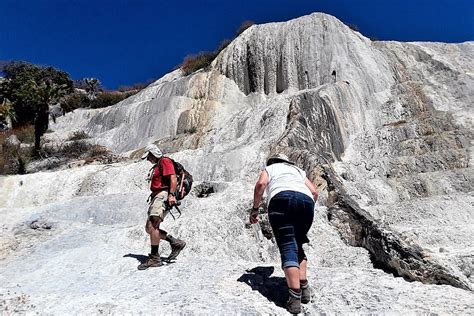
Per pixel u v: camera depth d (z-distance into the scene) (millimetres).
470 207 9016
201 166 12320
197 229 6738
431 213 8977
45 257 6398
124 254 6145
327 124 14219
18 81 32625
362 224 6551
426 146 13750
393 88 18438
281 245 3895
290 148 10539
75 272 5535
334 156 13539
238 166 11812
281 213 3893
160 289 4305
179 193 5387
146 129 20031
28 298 4090
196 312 3570
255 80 20734
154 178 5426
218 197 9227
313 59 19484
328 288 4250
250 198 7605
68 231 7977
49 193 12734
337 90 15859
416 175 11477
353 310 3674
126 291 4320
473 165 12320
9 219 8820
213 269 5066
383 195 10719
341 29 20047
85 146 19969
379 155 14156
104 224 8781
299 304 3730
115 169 12812
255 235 7016
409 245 5441
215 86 20594
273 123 14742
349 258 6164
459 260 5988
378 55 19891
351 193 10195
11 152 18641
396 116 16656
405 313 3535
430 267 5031
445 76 18922
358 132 15578
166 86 22359
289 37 20500
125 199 9414
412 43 21500
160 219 5285
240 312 3586
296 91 19438
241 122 16812
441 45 21828
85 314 3627
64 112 25812
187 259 5742
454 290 4156
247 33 22125
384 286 4246
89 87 36594
